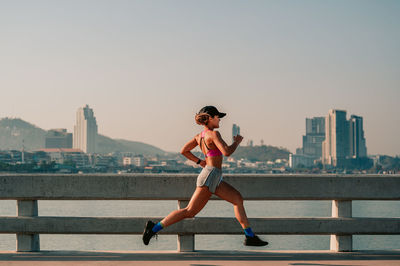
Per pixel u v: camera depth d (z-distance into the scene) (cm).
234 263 553
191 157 573
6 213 6925
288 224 626
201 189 544
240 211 545
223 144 530
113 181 629
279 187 630
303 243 4275
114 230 623
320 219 627
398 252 621
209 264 546
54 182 630
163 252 621
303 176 633
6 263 549
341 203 642
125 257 584
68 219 625
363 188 634
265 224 625
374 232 627
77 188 630
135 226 624
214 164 546
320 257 591
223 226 624
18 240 630
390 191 635
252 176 630
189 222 622
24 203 637
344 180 634
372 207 8744
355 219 627
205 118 556
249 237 546
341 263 557
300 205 9375
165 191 627
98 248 3684
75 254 603
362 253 616
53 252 615
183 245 628
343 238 633
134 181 629
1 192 629
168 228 621
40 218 625
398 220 628
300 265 545
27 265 539
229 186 548
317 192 632
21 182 629
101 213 6303
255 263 554
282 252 621
